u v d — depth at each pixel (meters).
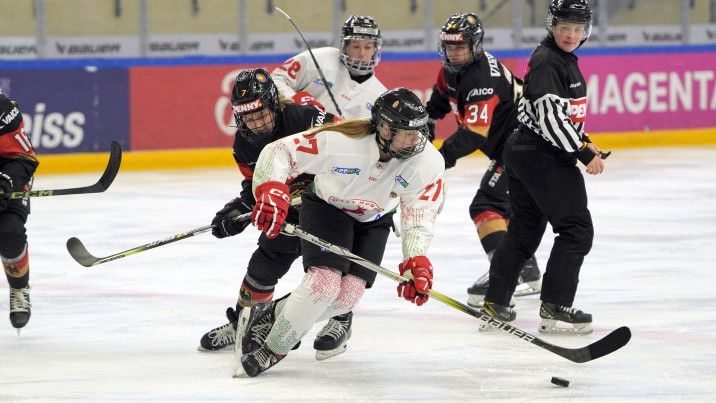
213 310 18.27
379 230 14.04
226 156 40.66
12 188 15.45
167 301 19.00
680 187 33.72
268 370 14.33
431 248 24.08
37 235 26.22
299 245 14.77
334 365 14.58
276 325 13.62
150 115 39.41
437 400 12.77
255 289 15.00
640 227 26.50
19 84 37.16
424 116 12.45
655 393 12.94
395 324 17.12
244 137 14.47
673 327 16.56
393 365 14.54
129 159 38.97
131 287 20.25
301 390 13.23
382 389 13.28
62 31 43.78
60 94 37.84
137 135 39.25
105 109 38.69
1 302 19.09
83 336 16.47
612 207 29.97
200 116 40.22
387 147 12.68
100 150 38.72
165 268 22.06
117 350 15.54
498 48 48.53
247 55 42.47
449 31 17.58
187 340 16.17
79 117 38.22
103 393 13.12
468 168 39.25
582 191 16.28
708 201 30.78
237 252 23.86
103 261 14.62
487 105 17.86
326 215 13.59
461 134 18.02
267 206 12.73
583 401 12.64
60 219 28.58
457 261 22.53
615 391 13.05
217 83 40.50
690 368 14.10
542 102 15.80
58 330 16.89
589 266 21.72
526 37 48.66
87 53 44.16
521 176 16.41
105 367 14.51
